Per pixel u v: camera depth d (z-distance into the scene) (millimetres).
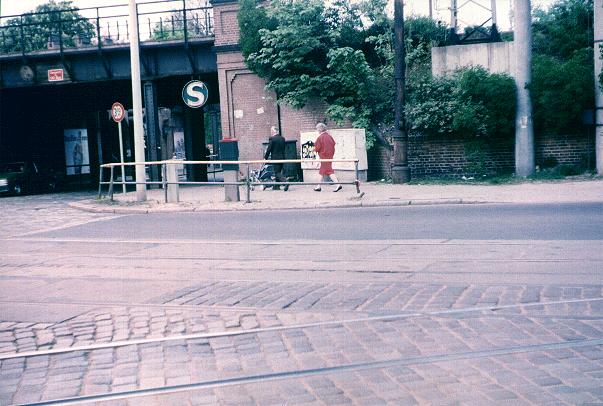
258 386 4422
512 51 21766
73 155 39938
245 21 24859
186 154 33625
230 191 17656
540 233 10312
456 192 17000
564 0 23750
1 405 4344
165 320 6277
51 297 7551
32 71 29266
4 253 11219
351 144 22266
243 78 26469
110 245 11508
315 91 24469
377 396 4109
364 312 6191
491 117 20453
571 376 4297
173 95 34719
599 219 11453
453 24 23766
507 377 4328
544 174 20047
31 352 5465
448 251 9203
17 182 30469
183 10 27094
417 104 21234
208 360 5035
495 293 6691
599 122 19625
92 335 5898
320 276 8008
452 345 5070
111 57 28531
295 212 15266
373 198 16453
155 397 4332
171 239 11828
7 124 34719
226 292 7355
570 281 7137
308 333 5602
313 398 4145
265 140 26312
